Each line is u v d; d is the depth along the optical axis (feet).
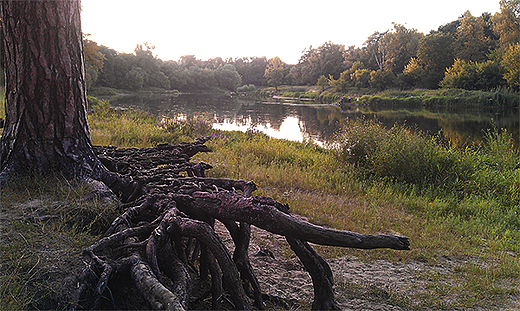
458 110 155.53
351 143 36.55
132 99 203.62
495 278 15.87
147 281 8.27
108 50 309.42
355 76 288.92
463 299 13.66
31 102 13.35
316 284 11.12
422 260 17.44
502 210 27.53
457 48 244.83
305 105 187.11
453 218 24.25
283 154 39.73
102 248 9.44
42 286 8.16
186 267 10.75
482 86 201.98
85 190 12.38
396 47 301.43
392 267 16.26
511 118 114.42
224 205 10.92
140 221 11.64
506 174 35.12
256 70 603.26
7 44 13.39
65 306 7.92
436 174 32.73
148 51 379.14
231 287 9.93
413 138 35.55
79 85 14.12
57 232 10.26
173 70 424.46
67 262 9.03
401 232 20.90
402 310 12.50
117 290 9.18
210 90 449.89
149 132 45.39
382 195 27.89
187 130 50.01
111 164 15.78
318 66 427.33
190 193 12.00
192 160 31.53
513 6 205.46
